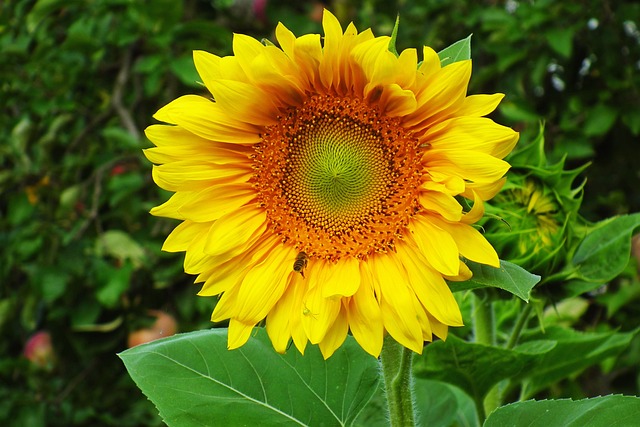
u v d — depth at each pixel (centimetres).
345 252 75
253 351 81
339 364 81
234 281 76
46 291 142
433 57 71
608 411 73
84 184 151
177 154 75
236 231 76
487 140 71
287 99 76
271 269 75
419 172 74
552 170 87
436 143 73
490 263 70
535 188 87
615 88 149
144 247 148
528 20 148
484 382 87
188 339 81
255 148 77
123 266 138
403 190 74
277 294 75
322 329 72
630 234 86
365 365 81
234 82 74
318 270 75
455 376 87
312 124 77
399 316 72
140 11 150
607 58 150
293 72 74
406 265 74
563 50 143
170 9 149
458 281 72
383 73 71
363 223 76
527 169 88
